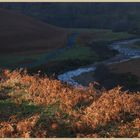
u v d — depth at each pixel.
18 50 81.00
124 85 46.50
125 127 15.39
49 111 17.30
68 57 72.19
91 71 59.44
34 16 189.62
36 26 105.00
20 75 23.41
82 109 17.52
